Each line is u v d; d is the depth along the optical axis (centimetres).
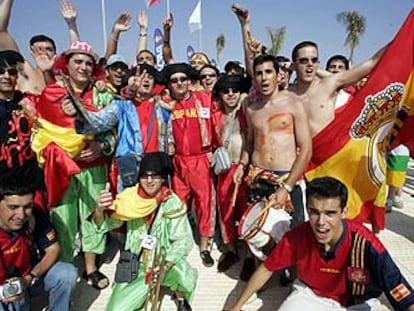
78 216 429
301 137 372
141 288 357
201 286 430
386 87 400
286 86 502
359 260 283
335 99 422
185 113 473
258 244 372
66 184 387
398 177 627
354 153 412
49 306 345
